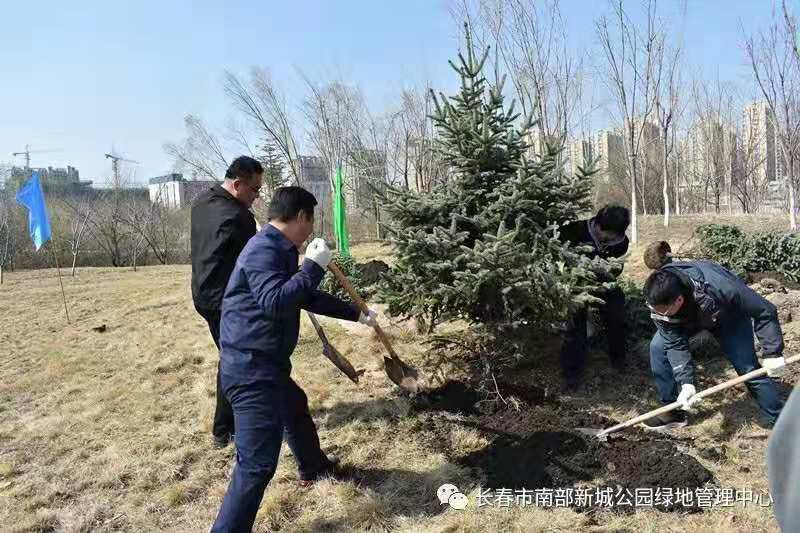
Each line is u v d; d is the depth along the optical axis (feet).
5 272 72.38
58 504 12.64
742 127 93.91
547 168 15.55
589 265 14.28
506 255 13.64
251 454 10.00
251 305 10.14
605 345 18.42
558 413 14.80
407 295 15.10
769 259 25.00
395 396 16.44
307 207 10.59
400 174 78.54
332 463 12.90
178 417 16.66
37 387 20.13
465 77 16.25
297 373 18.67
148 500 12.59
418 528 10.97
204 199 13.53
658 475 11.80
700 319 13.01
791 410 4.44
